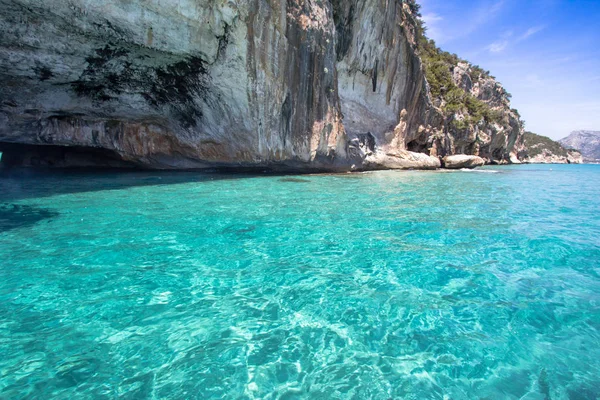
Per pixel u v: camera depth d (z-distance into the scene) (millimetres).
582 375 2316
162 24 7816
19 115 8977
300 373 2266
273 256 4301
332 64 13273
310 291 3400
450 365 2389
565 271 4062
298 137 12406
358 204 7684
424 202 8258
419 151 24531
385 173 16406
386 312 3055
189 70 9305
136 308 2990
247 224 5691
